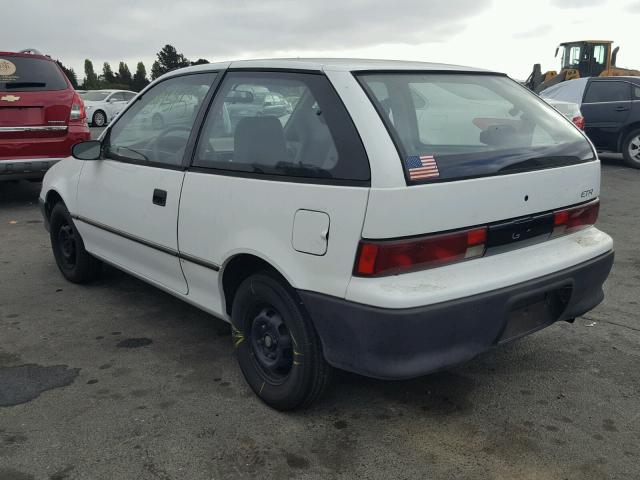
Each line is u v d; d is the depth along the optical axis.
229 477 2.59
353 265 2.53
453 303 2.55
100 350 3.79
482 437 2.86
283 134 2.90
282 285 2.87
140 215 3.75
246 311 3.13
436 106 2.98
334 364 2.74
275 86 3.04
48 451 2.75
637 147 11.34
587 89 11.84
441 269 2.62
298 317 2.82
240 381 3.39
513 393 3.25
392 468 2.64
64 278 5.14
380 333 2.51
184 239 3.39
